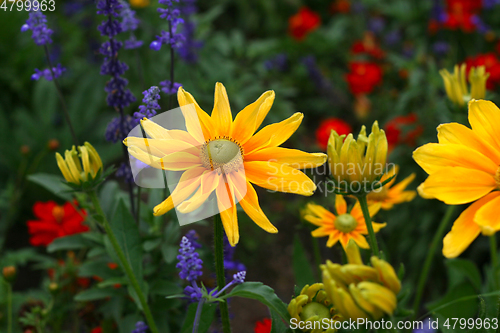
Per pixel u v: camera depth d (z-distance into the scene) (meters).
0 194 1.01
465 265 0.63
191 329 0.50
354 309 0.41
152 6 1.20
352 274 0.41
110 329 0.62
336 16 1.71
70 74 1.32
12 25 1.35
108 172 0.51
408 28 1.38
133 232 0.56
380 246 0.63
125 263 0.52
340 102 1.28
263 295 0.45
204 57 1.12
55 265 0.71
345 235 0.56
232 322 0.88
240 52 1.22
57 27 1.36
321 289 0.46
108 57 0.56
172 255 0.59
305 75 1.40
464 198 0.43
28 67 1.32
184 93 0.47
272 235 1.11
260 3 1.65
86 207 0.61
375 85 1.15
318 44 1.45
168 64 1.12
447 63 1.14
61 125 1.25
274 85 1.20
